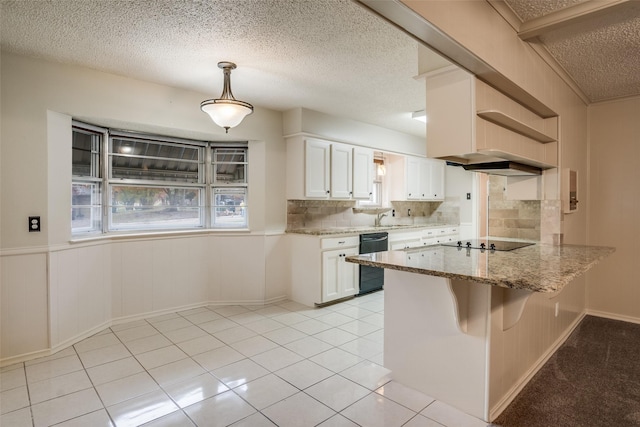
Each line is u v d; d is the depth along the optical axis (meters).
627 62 2.62
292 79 3.07
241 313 3.70
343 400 2.10
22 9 1.97
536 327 2.52
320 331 3.20
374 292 4.61
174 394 2.15
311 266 3.96
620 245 3.57
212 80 3.13
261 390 2.20
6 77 2.52
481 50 1.70
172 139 3.77
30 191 2.61
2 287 2.50
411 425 1.87
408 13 1.32
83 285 3.01
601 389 2.25
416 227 5.08
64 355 2.69
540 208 3.04
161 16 2.05
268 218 4.07
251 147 4.02
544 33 2.05
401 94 3.47
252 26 2.17
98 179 3.30
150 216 3.68
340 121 4.34
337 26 2.16
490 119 2.06
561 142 2.91
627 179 3.52
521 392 2.22
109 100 2.97
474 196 5.70
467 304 1.97
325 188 4.23
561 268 1.80
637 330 3.28
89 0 1.88
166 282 3.67
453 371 2.04
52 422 1.88
